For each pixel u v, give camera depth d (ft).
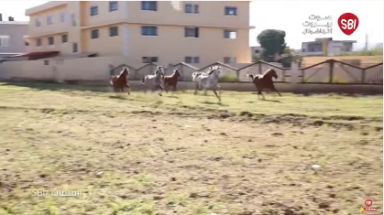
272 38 135.74
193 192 21.43
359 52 98.43
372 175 25.00
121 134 38.75
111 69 111.45
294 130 41.32
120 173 25.20
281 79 86.43
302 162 28.37
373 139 36.22
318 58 105.70
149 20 119.44
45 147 32.50
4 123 44.42
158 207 19.31
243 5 130.82
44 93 81.82
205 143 34.83
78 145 33.47
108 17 124.36
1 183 22.68
